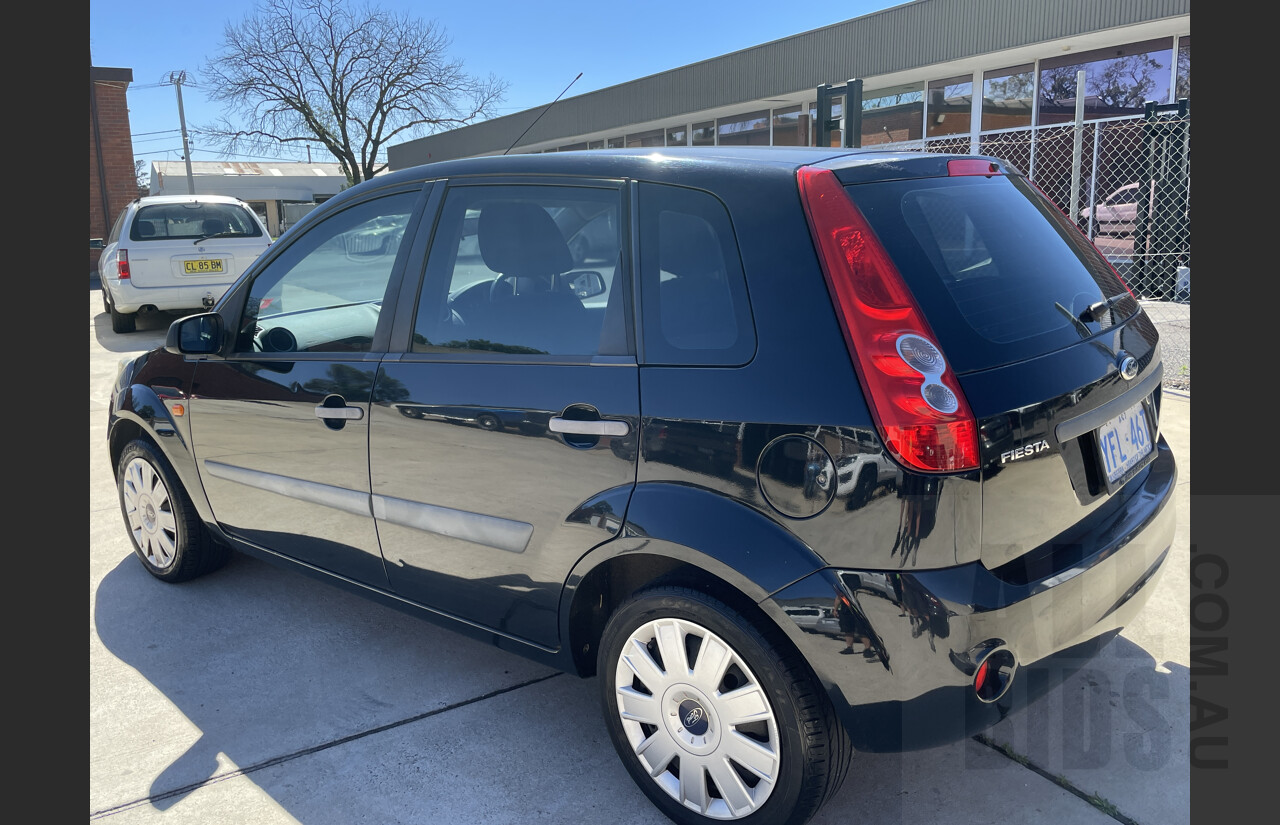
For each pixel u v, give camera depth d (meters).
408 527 2.67
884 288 1.87
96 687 2.95
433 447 2.54
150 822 2.30
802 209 1.98
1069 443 2.02
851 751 2.04
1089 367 2.11
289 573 3.86
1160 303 8.74
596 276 2.26
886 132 15.16
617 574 2.40
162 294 10.30
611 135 21.22
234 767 2.51
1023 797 2.23
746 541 1.93
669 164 2.22
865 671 1.85
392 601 2.85
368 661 3.09
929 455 1.78
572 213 2.33
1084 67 12.07
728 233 2.06
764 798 2.02
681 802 2.18
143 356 3.72
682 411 2.04
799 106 16.55
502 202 2.49
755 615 1.98
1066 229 2.56
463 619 2.64
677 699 2.14
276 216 46.41
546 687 2.90
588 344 2.25
